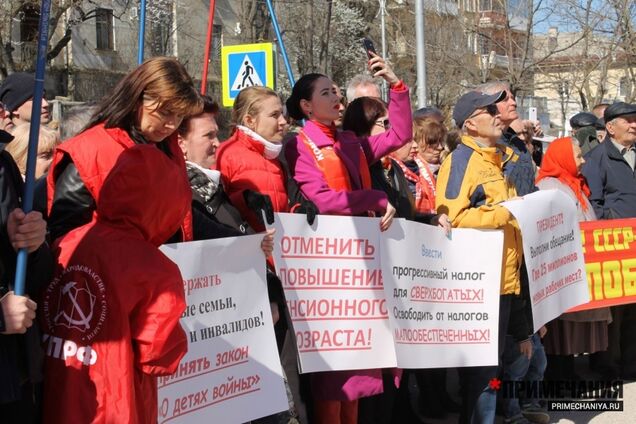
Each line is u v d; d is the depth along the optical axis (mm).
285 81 30438
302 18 29547
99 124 3156
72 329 2871
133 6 30234
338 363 4336
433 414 5828
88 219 3062
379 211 4531
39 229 2752
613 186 7023
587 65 23516
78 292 2881
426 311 4656
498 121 4980
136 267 2895
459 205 4824
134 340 2900
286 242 4168
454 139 6453
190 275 3643
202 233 3773
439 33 25391
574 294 5566
